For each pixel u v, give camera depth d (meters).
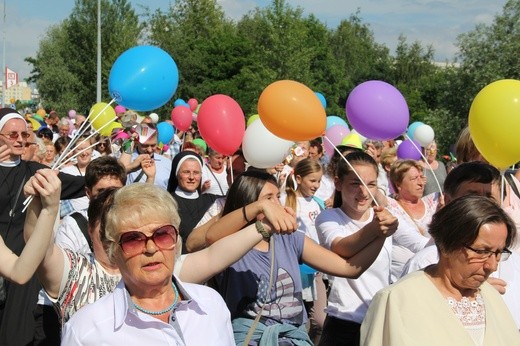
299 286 4.00
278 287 3.93
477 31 28.11
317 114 4.11
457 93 28.55
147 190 2.69
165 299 2.73
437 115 29.06
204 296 2.83
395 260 5.10
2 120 5.98
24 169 6.08
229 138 5.93
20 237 5.86
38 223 3.04
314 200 7.20
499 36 27.58
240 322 3.90
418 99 53.06
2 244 3.23
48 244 3.08
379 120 4.66
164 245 2.60
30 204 3.12
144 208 2.61
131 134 8.70
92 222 3.50
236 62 46.78
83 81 51.28
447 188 3.95
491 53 27.70
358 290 4.76
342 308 4.80
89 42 50.25
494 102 4.23
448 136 28.39
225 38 48.22
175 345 2.62
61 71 50.59
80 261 3.48
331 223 4.77
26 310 4.85
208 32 59.06
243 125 6.07
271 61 37.00
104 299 2.70
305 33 37.56
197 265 3.27
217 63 46.88
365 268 3.84
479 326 3.06
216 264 3.28
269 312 3.91
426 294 3.06
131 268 2.60
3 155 5.75
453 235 2.98
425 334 2.96
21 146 6.03
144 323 2.62
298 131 4.14
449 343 2.96
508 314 3.16
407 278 3.15
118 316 2.62
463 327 3.01
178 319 2.70
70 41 51.25
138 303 2.69
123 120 6.33
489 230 2.93
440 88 30.17
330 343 4.89
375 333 3.09
